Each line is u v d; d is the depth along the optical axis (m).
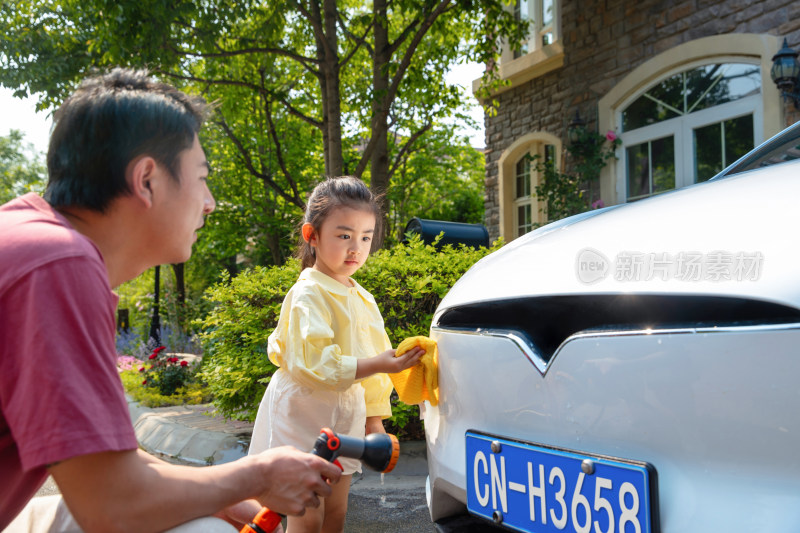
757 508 0.97
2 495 0.99
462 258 3.73
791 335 0.95
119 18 6.86
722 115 7.11
